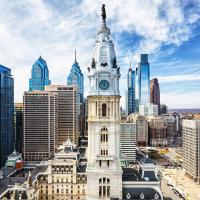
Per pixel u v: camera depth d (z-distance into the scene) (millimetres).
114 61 197875
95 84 197125
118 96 196750
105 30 198750
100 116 198625
